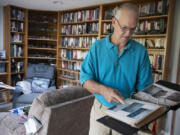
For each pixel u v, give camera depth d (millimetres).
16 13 3834
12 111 2135
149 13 2691
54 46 4352
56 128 1409
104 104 962
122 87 947
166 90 849
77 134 1654
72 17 3861
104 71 937
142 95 819
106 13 3311
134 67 937
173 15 2598
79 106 1544
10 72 3863
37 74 3770
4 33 3977
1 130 1609
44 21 4285
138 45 962
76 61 3846
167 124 2688
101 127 956
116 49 907
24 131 1472
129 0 2930
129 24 766
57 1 3232
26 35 4055
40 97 1395
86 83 904
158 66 2662
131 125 563
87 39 3676
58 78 4277
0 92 3562
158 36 2791
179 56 2438
